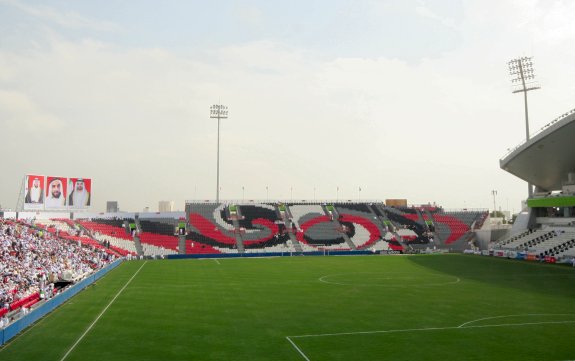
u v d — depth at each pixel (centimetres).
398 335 2811
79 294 4388
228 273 6266
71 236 8688
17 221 8106
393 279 5578
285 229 11038
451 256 9194
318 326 3055
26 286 4381
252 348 2528
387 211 12456
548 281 5319
